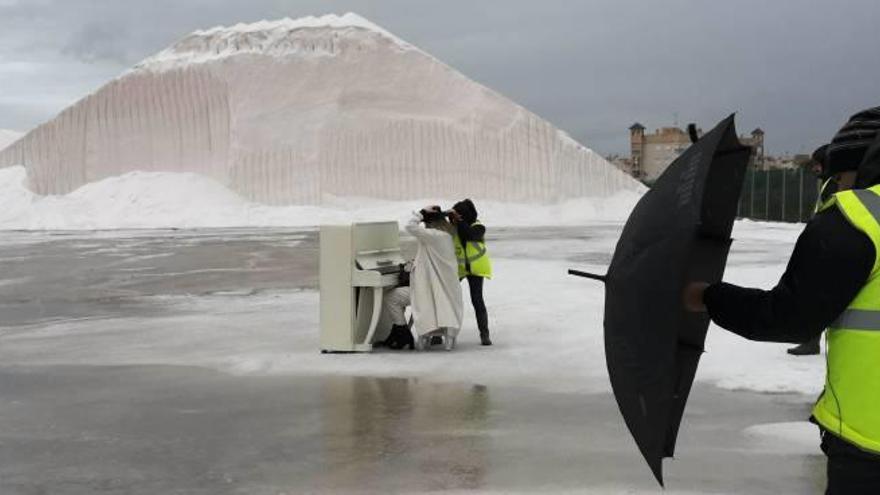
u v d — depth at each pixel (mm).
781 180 49406
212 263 25141
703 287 2963
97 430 7523
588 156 70875
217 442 7105
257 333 12703
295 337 12289
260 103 66875
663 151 106750
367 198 65250
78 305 16266
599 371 9680
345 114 67000
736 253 26281
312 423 7645
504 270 21328
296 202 63500
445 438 7102
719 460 6410
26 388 9219
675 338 2803
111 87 69750
